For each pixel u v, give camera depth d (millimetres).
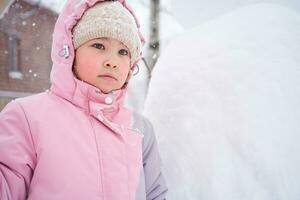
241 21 1795
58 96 1095
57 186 925
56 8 10242
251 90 1457
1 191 864
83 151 996
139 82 4820
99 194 962
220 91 1504
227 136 1388
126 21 1143
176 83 1631
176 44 1872
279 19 1736
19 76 10898
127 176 1034
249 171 1319
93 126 1055
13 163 917
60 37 1129
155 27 7109
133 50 1158
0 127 984
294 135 1370
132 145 1110
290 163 1328
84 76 1088
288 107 1421
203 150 1390
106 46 1100
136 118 1235
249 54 1588
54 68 1132
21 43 10938
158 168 1242
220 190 1308
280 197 1279
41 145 965
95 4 1147
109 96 1101
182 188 1366
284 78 1492
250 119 1384
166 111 1576
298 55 1573
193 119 1478
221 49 1654
